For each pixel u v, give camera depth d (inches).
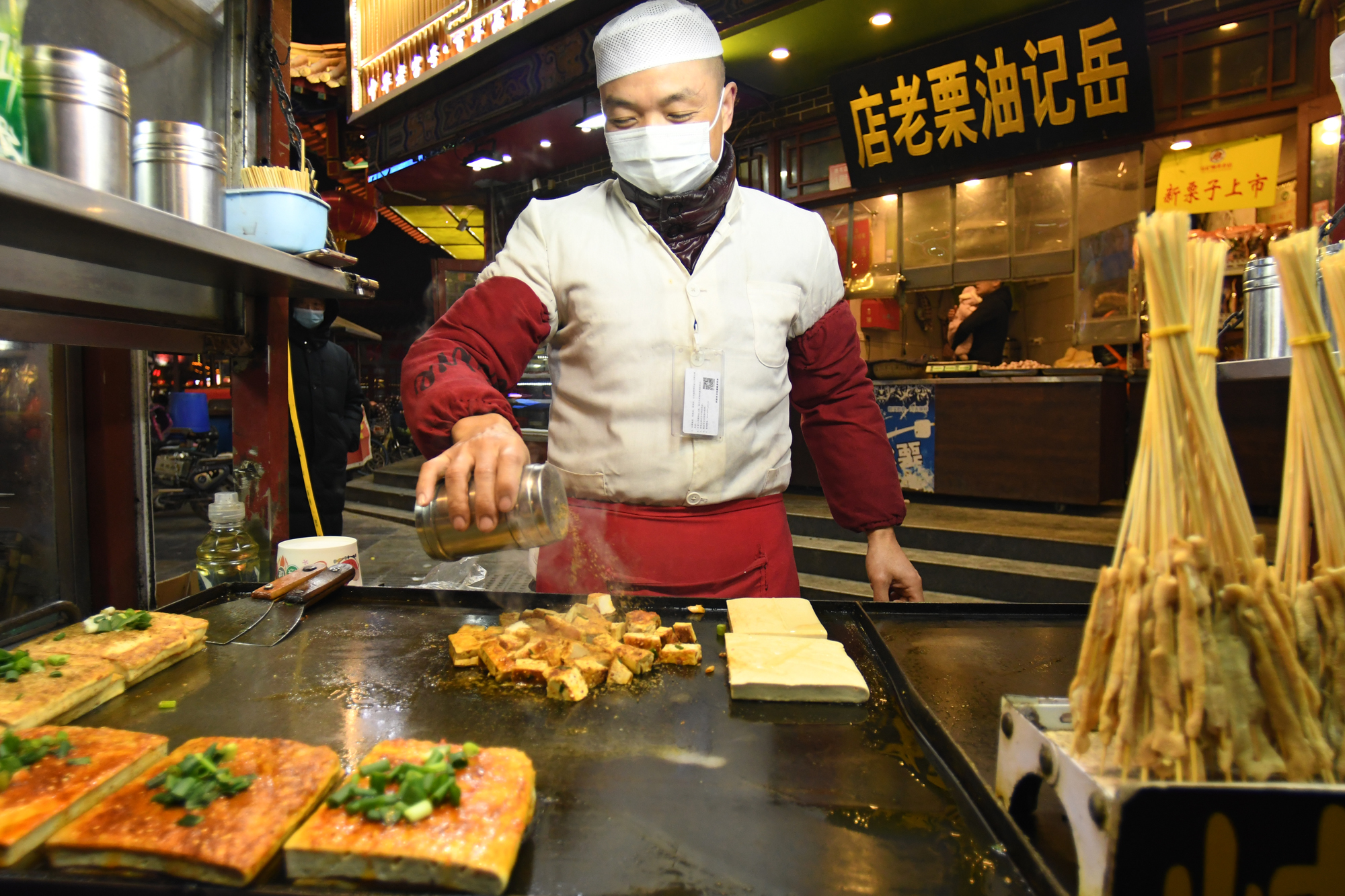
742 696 48.7
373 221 223.1
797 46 222.7
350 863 30.0
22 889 29.4
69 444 74.3
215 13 82.9
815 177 267.6
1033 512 210.8
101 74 52.7
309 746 39.7
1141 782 25.2
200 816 32.1
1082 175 222.4
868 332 303.7
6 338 57.2
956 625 61.8
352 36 239.5
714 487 70.3
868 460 76.4
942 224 248.1
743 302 70.8
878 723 45.9
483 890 29.5
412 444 529.0
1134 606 28.0
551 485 45.2
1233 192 200.5
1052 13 192.7
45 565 74.3
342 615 64.2
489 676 52.2
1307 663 28.8
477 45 209.9
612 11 193.0
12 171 40.5
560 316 73.2
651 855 32.6
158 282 71.7
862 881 30.8
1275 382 183.2
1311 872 23.9
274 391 86.8
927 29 211.9
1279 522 32.7
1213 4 189.3
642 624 59.7
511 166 318.3
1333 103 176.2
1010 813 33.8
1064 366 213.2
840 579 190.9
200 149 61.3
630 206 70.5
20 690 43.8
